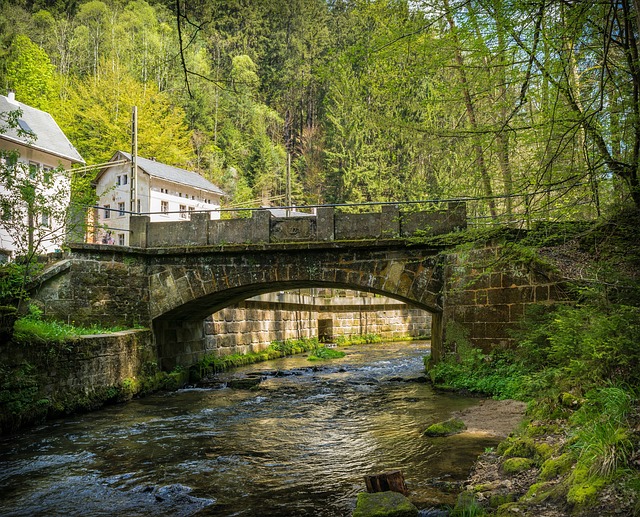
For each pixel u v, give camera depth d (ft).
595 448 14.79
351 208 122.72
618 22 24.18
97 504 19.34
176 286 48.24
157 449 27.04
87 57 162.61
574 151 27.02
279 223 46.60
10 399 30.60
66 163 92.68
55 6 178.29
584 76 29.78
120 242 112.16
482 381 39.73
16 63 118.62
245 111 179.83
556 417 22.11
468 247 37.04
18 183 39.58
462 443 25.40
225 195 132.77
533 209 26.58
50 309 43.37
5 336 29.96
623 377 20.44
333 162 140.97
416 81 34.30
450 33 27.91
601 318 21.91
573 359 24.03
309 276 45.73
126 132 125.08
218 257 47.57
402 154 81.41
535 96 27.73
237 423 33.37
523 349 38.86
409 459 23.61
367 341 98.53
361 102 38.19
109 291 46.52
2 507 19.19
